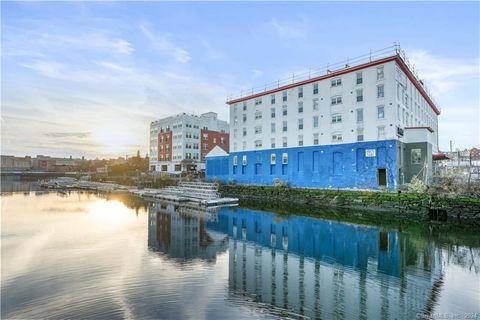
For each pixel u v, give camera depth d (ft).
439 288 28.32
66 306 23.65
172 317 22.11
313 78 115.34
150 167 266.16
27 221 63.77
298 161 120.88
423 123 135.03
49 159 441.27
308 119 117.70
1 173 345.10
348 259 38.24
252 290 27.61
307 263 36.65
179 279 30.22
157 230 55.26
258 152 137.08
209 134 244.63
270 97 133.80
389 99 94.84
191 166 224.12
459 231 54.54
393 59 94.43
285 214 75.77
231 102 152.25
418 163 99.55
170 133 242.17
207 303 24.70
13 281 28.78
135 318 21.85
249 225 61.41
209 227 59.16
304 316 22.54
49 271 31.71
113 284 28.43
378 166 95.71
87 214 74.54
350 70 104.22
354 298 25.90
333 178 107.45
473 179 82.12
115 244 44.09
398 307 24.20
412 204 71.87
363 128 100.53
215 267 34.40
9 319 21.47
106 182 211.61
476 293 27.09
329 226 60.08
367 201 80.89
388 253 40.73
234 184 135.95
